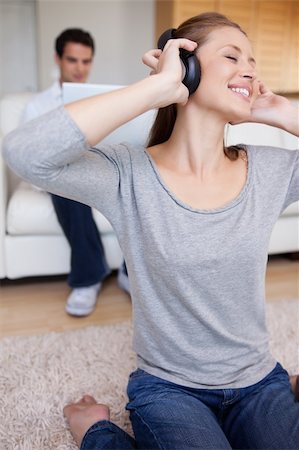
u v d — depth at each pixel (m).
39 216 2.05
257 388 1.02
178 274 0.91
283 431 0.91
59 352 1.65
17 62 4.15
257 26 3.43
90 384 1.48
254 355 1.04
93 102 0.74
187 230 0.90
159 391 0.99
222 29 0.92
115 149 0.94
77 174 0.82
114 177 0.89
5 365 1.56
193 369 1.00
